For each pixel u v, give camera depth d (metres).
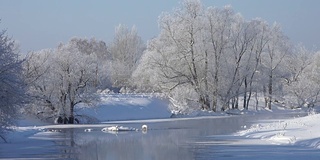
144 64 84.06
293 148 30.16
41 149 32.28
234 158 26.20
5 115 34.16
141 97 80.31
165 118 73.25
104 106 72.94
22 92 34.41
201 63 83.31
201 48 82.69
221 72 84.12
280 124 43.03
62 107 64.81
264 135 37.53
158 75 82.56
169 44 83.50
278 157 26.11
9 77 33.59
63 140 38.84
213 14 84.00
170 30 83.44
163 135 42.53
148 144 34.66
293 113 83.12
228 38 84.75
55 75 65.12
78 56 66.62
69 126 57.56
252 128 43.88
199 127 52.50
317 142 30.97
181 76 83.12
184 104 80.38
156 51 83.50
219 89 83.62
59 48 70.38
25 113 59.81
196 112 79.88
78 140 38.78
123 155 28.34
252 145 32.38
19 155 29.00
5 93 33.56
